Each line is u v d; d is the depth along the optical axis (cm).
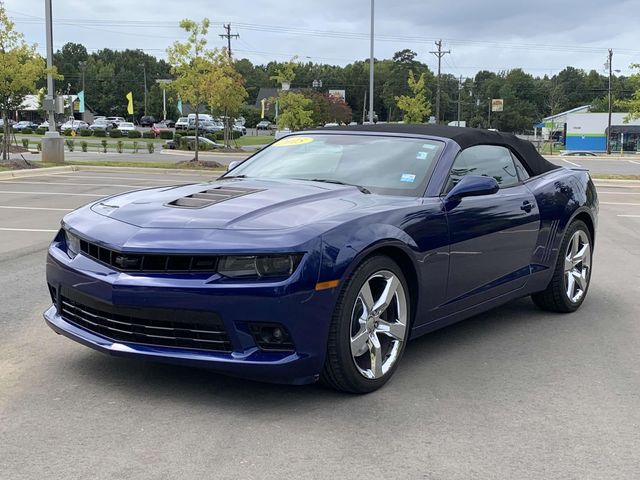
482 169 488
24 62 2109
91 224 381
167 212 379
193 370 409
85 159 3017
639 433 339
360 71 13075
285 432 329
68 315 391
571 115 7625
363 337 370
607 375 423
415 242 396
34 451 305
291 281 332
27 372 403
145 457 301
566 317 564
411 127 511
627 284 689
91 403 358
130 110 7962
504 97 13662
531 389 396
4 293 606
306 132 547
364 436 327
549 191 537
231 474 287
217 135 5881
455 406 368
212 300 331
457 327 529
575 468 301
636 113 2920
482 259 458
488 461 305
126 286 341
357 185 446
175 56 2712
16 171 1923
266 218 361
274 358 338
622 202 1559
